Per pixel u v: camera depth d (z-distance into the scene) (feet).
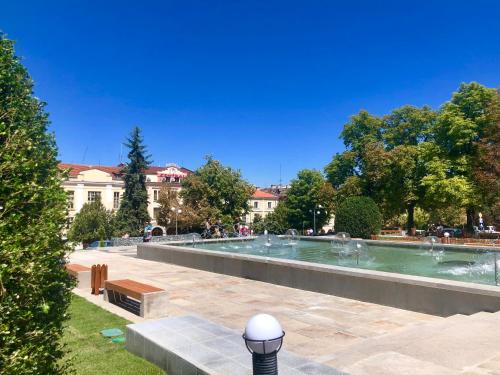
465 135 100.73
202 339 18.71
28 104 11.94
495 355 16.84
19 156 10.22
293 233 86.94
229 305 32.30
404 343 18.97
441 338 19.49
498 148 88.69
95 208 140.77
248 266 44.75
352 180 120.47
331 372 14.56
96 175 180.96
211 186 151.64
